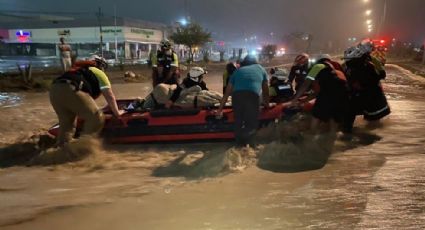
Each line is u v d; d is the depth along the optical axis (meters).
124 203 4.37
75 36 59.47
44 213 4.15
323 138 6.59
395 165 5.40
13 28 62.72
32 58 52.56
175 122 7.07
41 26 61.25
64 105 6.57
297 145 6.24
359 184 4.71
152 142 7.11
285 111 7.07
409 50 48.38
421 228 3.54
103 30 57.97
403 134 7.25
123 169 5.77
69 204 4.38
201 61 44.19
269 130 6.78
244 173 5.33
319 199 4.30
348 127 7.29
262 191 4.61
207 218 3.91
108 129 7.11
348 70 7.68
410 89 14.90
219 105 7.20
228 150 6.18
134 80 20.84
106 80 6.85
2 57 55.62
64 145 6.45
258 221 3.80
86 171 5.74
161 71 9.38
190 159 6.13
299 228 3.62
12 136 8.00
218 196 4.50
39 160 6.26
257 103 6.48
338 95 6.62
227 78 8.55
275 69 8.26
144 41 61.91
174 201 4.39
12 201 4.53
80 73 6.71
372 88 7.68
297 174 5.21
